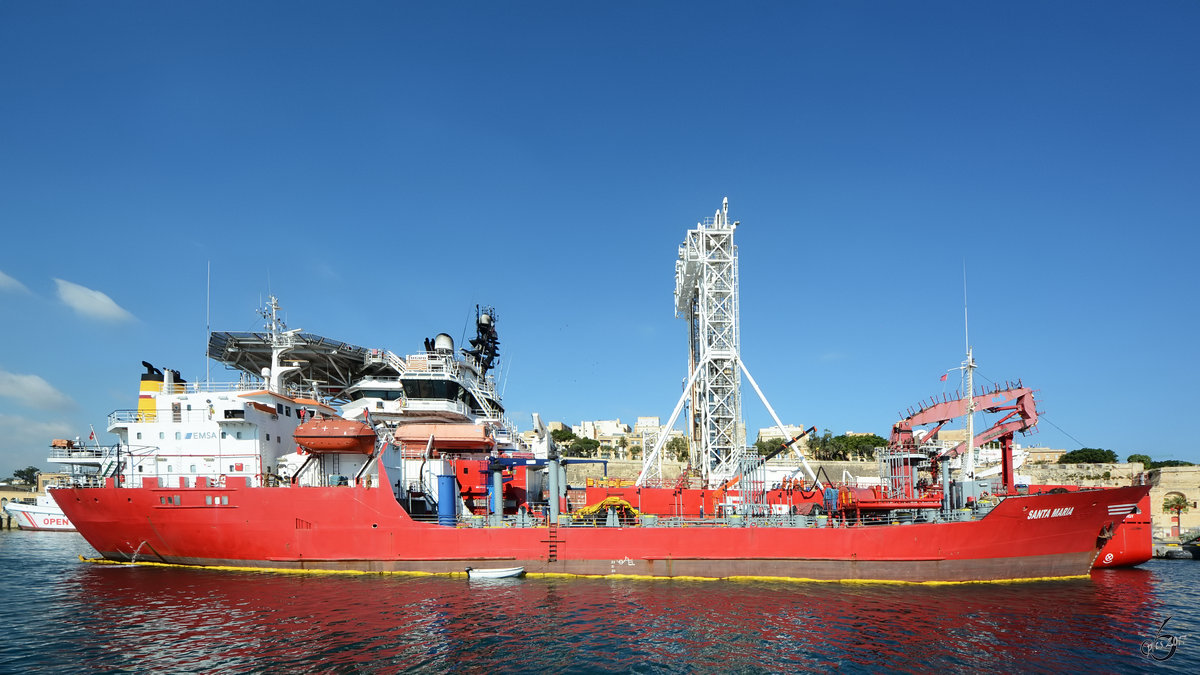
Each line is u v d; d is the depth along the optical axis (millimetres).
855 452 122062
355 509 35500
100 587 32438
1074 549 33969
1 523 77375
